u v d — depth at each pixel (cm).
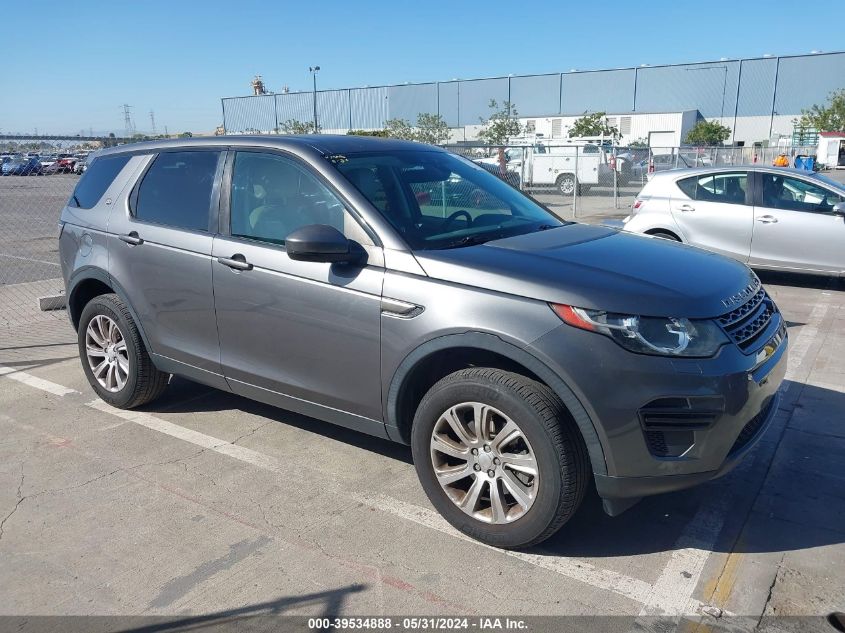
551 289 315
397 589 310
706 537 348
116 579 320
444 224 391
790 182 912
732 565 326
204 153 454
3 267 1183
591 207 2097
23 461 437
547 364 306
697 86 4650
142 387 496
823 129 4247
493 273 330
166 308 456
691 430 307
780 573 318
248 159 429
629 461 306
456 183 439
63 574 324
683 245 419
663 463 307
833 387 544
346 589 311
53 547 345
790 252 903
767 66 4488
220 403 529
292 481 408
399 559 332
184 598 306
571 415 311
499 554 336
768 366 338
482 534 338
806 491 389
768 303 377
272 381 410
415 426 350
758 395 325
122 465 430
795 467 416
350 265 367
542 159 2361
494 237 388
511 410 316
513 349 314
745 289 356
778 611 293
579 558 333
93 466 430
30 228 1656
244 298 409
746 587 309
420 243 363
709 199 953
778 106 4519
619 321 304
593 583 313
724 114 4653
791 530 353
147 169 485
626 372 300
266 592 309
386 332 352
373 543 345
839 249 877
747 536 349
